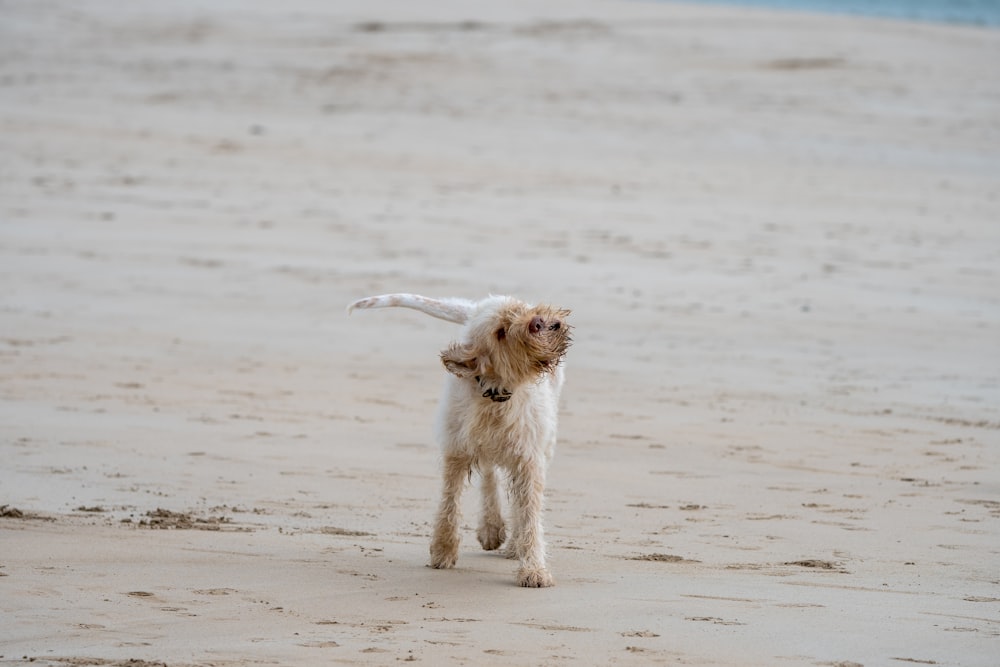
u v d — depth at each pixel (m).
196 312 18.02
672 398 14.48
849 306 19.06
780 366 15.97
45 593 7.48
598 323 17.91
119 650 6.55
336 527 9.65
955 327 17.97
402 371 15.57
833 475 11.58
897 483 11.30
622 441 12.73
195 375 14.95
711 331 17.61
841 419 13.66
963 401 14.45
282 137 31.33
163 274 20.05
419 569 8.49
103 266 20.39
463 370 8.34
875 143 31.88
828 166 29.72
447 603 7.64
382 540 9.34
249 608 7.37
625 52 41.19
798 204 26.30
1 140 29.77
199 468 11.25
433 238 22.94
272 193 26.12
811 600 7.72
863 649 6.73
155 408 13.43
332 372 15.38
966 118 34.41
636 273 20.84
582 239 23.12
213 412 13.36
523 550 8.26
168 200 25.19
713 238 23.42
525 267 21.05
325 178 27.58
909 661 6.55
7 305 17.94
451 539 8.62
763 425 13.39
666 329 17.69
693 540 9.50
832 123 33.66
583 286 19.92
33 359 15.33
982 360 16.34
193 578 7.94
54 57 39.31
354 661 6.45
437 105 35.06
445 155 30.03
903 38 43.97
